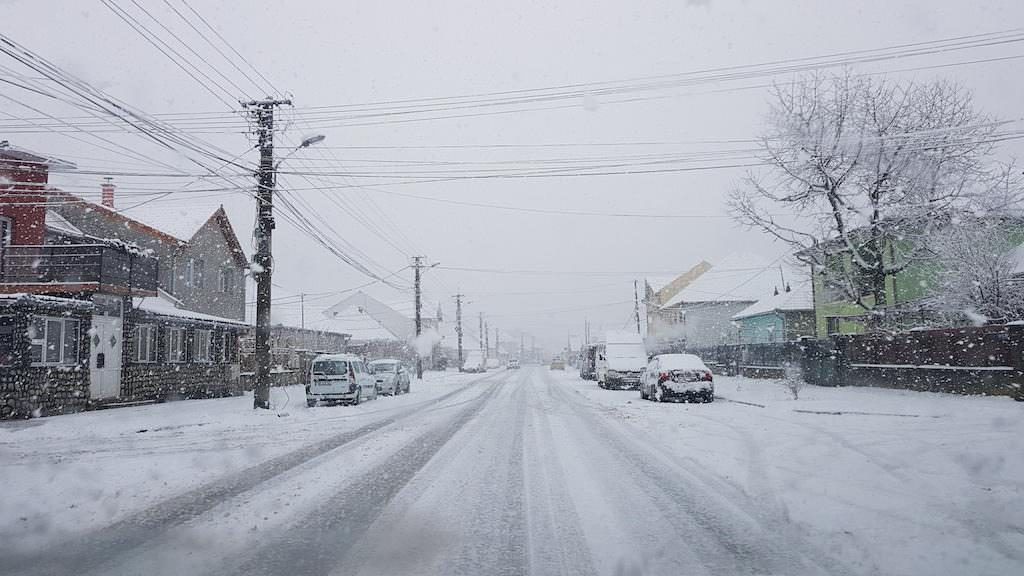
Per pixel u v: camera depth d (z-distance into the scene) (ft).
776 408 61.36
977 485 26.30
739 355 131.64
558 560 18.07
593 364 155.43
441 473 30.99
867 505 23.62
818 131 84.43
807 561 17.84
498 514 23.13
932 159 80.33
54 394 60.29
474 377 182.50
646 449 38.17
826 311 128.88
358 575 16.89
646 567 17.46
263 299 67.97
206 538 20.25
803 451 35.68
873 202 84.43
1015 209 75.46
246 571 17.20
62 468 32.81
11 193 66.59
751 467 31.55
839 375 84.33
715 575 16.84
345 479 29.55
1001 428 42.19
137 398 73.20
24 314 57.41
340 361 74.28
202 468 32.63
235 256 114.42
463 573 17.04
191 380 84.23
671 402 73.31
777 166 87.35
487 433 46.62
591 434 45.55
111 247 66.13
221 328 93.30
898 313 84.94
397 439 43.52
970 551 18.35
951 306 73.20
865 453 34.40
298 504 24.70
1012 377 57.82
